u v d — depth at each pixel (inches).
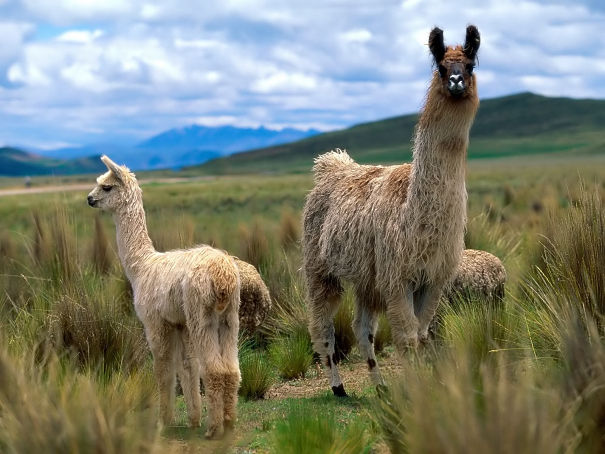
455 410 143.3
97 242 475.2
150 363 303.6
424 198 254.4
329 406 258.5
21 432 158.1
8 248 488.7
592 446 152.3
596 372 160.4
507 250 471.5
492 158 6063.0
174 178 4977.9
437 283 266.1
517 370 181.8
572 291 226.4
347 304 372.5
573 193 468.1
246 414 256.5
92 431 155.8
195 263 225.8
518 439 129.5
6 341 243.0
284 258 465.7
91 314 282.7
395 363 335.0
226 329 226.4
